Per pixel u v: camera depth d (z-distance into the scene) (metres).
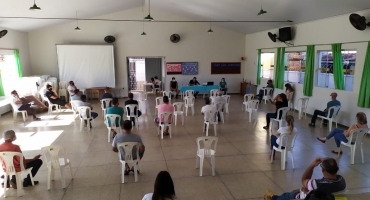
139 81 14.70
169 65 12.34
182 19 12.05
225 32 12.59
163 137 6.02
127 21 11.68
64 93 10.76
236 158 4.79
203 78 12.73
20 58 10.12
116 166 4.46
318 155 4.93
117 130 6.39
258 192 3.61
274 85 10.29
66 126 6.98
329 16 7.15
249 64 12.56
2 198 3.46
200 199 3.44
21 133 6.36
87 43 11.48
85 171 4.27
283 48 9.55
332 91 7.31
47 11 8.41
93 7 9.52
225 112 8.67
